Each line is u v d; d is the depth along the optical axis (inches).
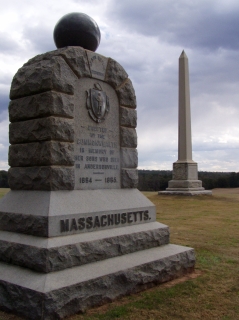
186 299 213.8
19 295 183.8
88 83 257.3
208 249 342.6
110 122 274.2
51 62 232.1
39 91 231.9
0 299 193.0
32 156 232.5
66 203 222.4
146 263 231.1
